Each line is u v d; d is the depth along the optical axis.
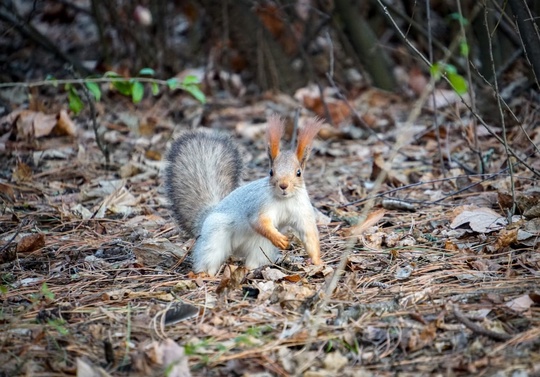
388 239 9.67
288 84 19.28
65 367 6.61
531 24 11.29
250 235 8.95
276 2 18.86
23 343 7.12
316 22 19.92
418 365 6.53
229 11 19.14
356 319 7.34
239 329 7.33
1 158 14.10
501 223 9.75
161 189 12.45
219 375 6.51
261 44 19.08
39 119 15.34
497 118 15.21
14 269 9.31
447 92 16.78
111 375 6.52
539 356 6.45
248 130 16.03
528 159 12.62
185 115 17.36
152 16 19.36
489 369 6.35
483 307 7.41
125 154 14.48
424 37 19.73
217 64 19.70
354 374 6.33
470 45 18.16
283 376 6.44
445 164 13.03
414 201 11.08
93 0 19.33
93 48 21.61
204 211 9.83
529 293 7.47
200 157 10.18
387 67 19.11
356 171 13.32
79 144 14.48
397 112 17.19
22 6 23.16
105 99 18.05
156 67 19.28
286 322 7.37
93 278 8.96
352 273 8.42
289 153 8.72
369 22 20.48
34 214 11.24
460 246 9.34
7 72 19.61
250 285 8.38
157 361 6.68
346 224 10.62
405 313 7.39
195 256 9.02
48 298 8.19
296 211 8.71
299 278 8.50
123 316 7.69
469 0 18.47
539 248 8.91
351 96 18.55
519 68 17.14
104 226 10.80
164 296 8.19
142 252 9.40
